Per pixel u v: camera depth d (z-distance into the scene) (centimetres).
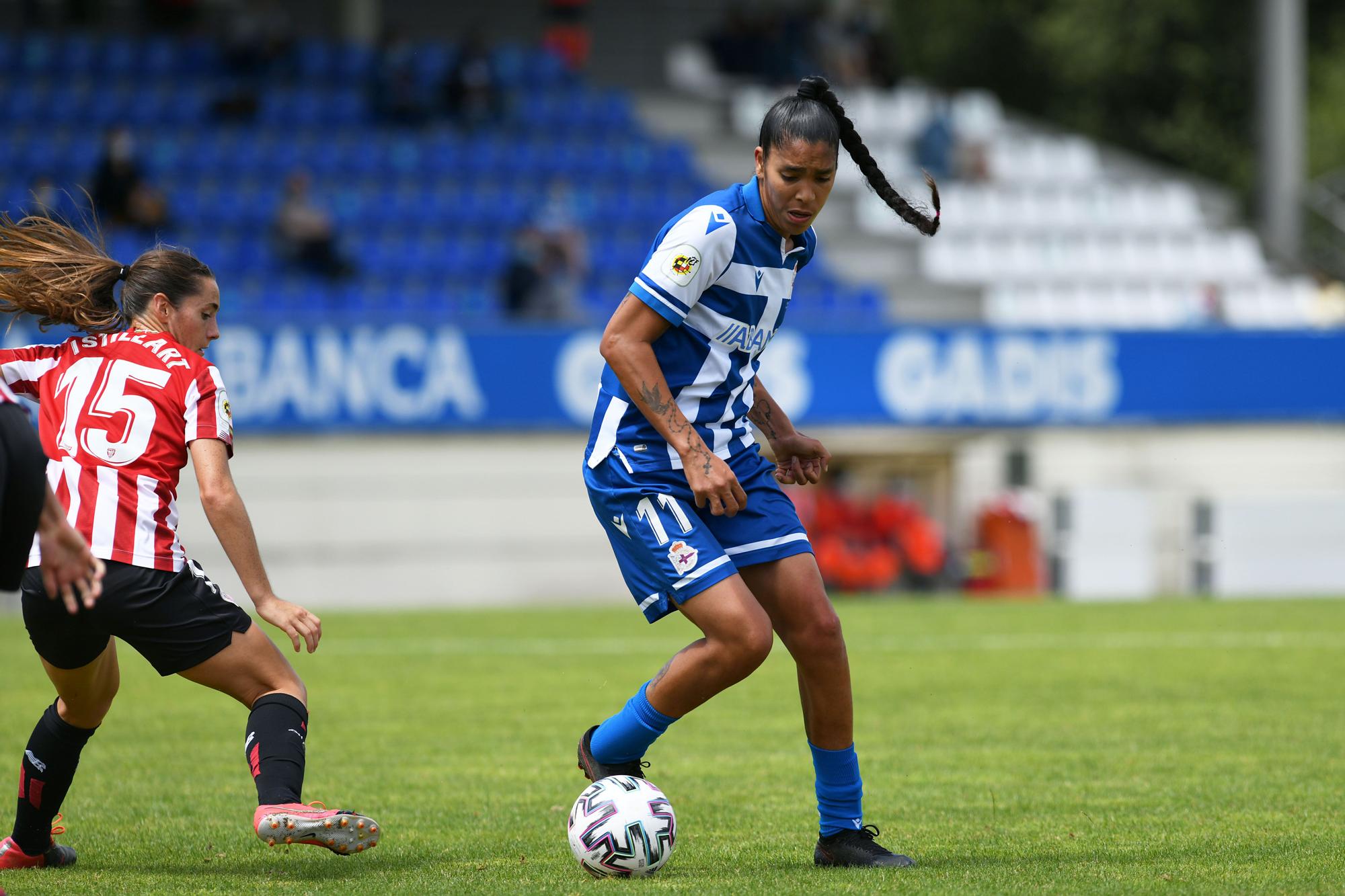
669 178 7456
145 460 1325
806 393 5509
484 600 5378
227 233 6662
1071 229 7700
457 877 1354
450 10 8938
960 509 5794
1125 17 11788
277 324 5178
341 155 7144
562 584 5447
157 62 7625
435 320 5338
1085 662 3278
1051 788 1858
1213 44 11781
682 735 2328
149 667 3341
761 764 2055
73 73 7481
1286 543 5512
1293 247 7719
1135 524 5428
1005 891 1255
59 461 1322
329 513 5247
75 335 1466
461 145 7350
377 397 5262
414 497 5319
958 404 5634
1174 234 7694
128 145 6812
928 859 1426
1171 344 5806
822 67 8325
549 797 1817
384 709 2627
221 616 1331
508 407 5378
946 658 3356
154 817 1691
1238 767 2005
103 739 2303
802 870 1375
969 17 12675
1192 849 1462
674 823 1371
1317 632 3922
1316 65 11712
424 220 6912
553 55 8225
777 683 2970
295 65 7706
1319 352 5931
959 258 7406
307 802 1783
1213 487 5888
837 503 5406
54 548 1162
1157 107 12231
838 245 7362
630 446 1388
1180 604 4838
